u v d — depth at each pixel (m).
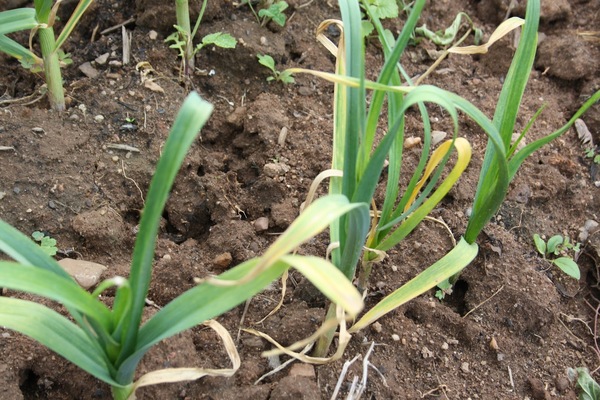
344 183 0.59
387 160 0.83
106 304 0.68
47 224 0.72
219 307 0.51
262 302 0.71
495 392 0.70
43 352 0.64
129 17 0.90
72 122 0.79
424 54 0.94
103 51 0.86
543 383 0.72
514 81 0.64
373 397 0.67
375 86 0.56
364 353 0.70
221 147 0.85
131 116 0.80
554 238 0.79
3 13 0.73
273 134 0.82
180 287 0.71
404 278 0.75
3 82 0.85
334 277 0.46
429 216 0.79
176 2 0.83
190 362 0.65
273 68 0.86
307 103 0.87
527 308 0.74
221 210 0.77
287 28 0.92
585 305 0.79
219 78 0.87
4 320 0.52
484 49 0.70
